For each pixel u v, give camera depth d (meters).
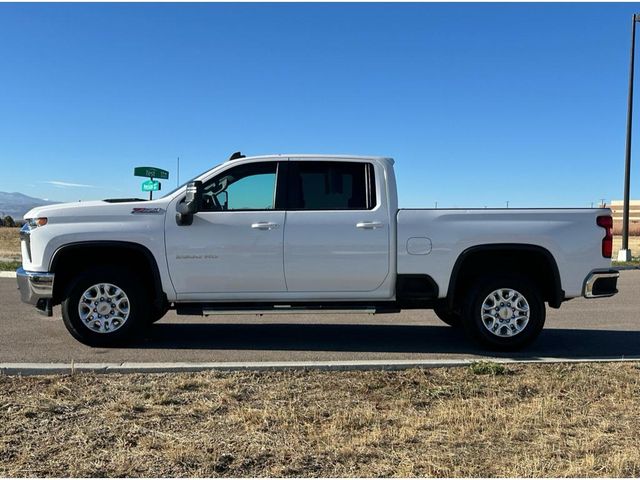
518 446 3.79
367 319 8.94
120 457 3.57
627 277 15.51
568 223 6.54
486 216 6.54
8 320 8.41
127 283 6.52
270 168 6.65
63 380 5.12
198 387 4.97
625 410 4.48
